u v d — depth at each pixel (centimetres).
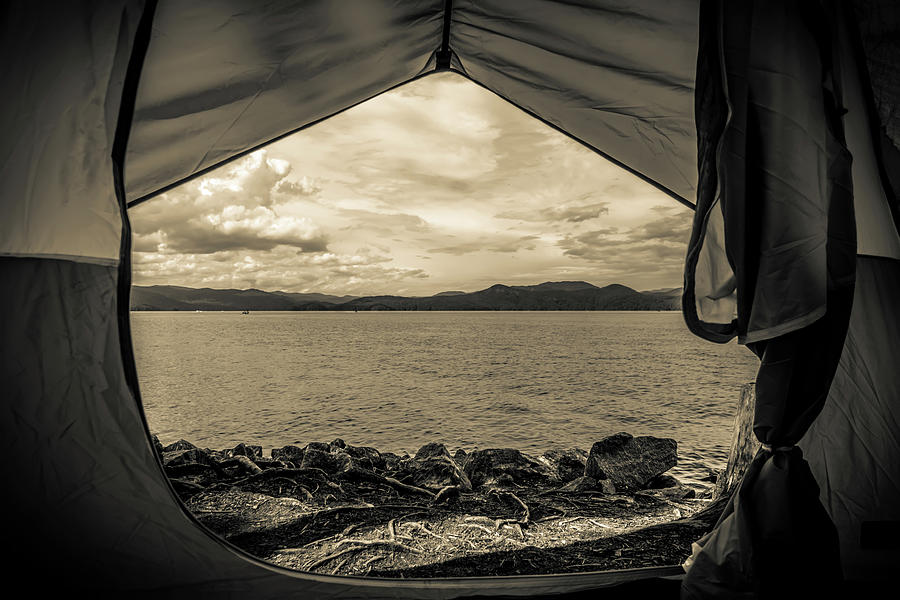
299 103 327
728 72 205
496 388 2862
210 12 251
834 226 207
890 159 234
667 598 241
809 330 207
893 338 255
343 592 248
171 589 221
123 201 202
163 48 255
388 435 1521
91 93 206
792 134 204
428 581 261
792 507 202
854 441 253
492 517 427
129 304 209
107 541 218
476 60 371
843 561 239
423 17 326
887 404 253
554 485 567
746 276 204
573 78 342
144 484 223
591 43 314
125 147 200
